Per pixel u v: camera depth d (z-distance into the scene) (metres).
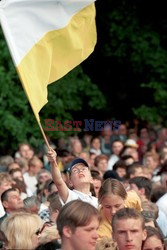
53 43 15.77
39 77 15.37
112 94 35.47
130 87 35.56
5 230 12.09
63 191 15.13
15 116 31.67
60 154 23.61
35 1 15.43
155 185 21.17
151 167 27.03
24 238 12.02
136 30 34.88
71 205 10.53
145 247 12.78
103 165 24.70
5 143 31.42
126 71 35.41
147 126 34.72
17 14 15.31
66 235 10.48
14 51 15.16
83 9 16.02
